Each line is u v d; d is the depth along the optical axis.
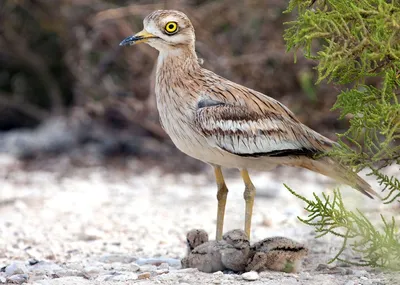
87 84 20.61
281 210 13.97
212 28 19.78
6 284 9.09
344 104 8.68
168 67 10.36
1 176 17.89
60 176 18.06
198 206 14.67
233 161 10.24
